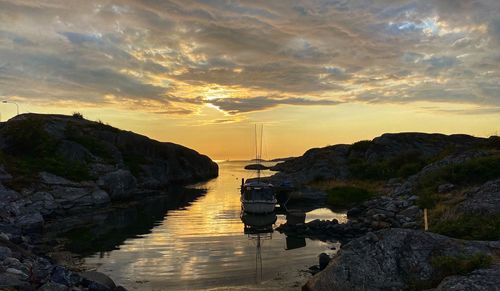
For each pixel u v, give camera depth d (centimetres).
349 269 1351
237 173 13212
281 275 1730
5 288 1129
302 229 2783
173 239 2523
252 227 2992
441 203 2612
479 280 1089
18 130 4678
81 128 5975
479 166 2980
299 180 6131
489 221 1842
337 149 7694
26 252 1783
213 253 2148
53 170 4119
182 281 1650
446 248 1347
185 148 8906
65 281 1320
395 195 3538
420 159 5609
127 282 1638
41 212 3312
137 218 3412
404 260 1338
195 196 5328
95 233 2727
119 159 5591
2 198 3216
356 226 2764
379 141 7112
